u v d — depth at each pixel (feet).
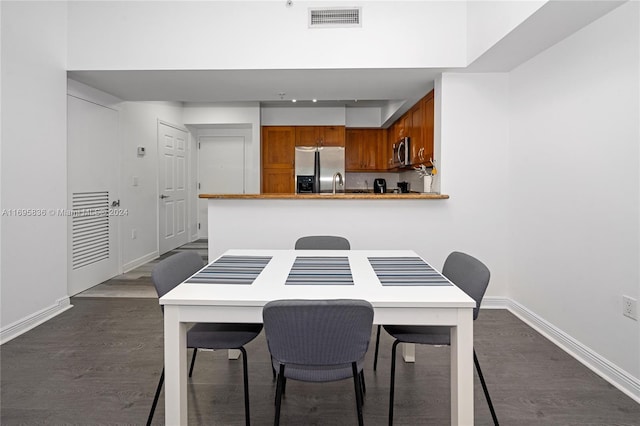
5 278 8.82
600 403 6.45
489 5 8.95
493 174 11.20
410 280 5.80
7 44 8.77
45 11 9.87
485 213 11.27
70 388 6.88
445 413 6.26
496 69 10.69
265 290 5.29
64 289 10.92
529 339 9.02
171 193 19.42
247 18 10.45
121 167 14.73
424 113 13.94
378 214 11.44
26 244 9.44
